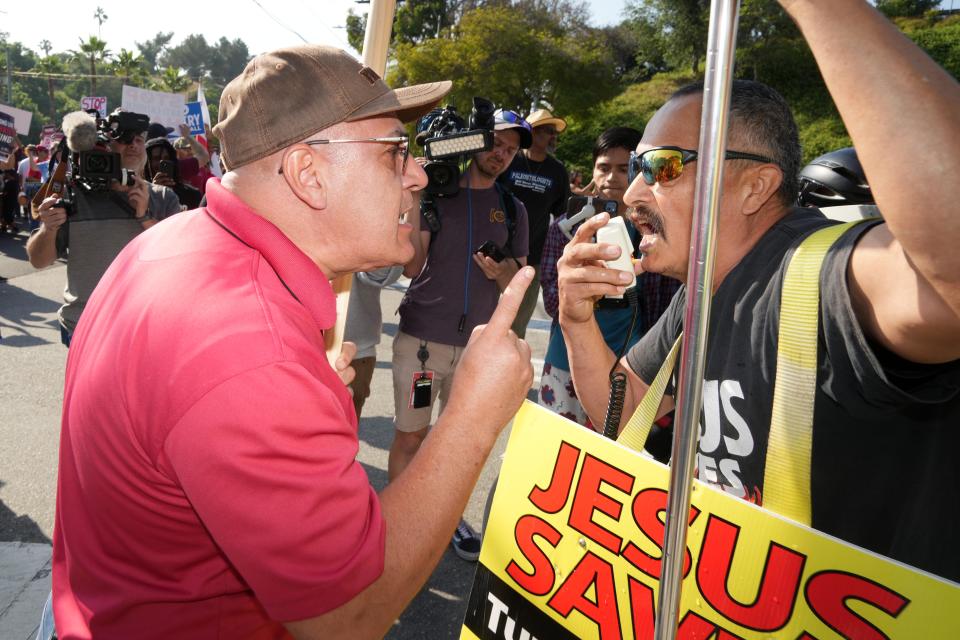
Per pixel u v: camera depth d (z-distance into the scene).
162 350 0.89
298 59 1.07
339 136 1.07
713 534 1.01
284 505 0.84
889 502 1.09
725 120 0.78
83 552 1.03
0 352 6.09
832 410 1.08
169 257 1.02
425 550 1.02
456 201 3.08
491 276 3.00
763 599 0.96
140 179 3.29
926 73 0.71
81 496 1.02
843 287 0.97
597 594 1.12
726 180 1.24
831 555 0.91
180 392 0.85
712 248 0.81
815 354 1.05
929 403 0.96
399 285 9.93
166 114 11.52
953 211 0.70
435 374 3.12
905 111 0.71
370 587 0.95
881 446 1.07
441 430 1.07
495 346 1.10
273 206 1.08
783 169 1.24
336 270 1.15
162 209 3.62
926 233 0.72
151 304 0.94
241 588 1.00
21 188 15.35
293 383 0.87
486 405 1.08
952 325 0.82
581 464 1.16
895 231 0.75
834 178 2.01
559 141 34.34
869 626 0.88
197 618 1.00
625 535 1.09
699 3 39.72
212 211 1.09
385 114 1.12
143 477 0.92
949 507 1.07
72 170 3.15
